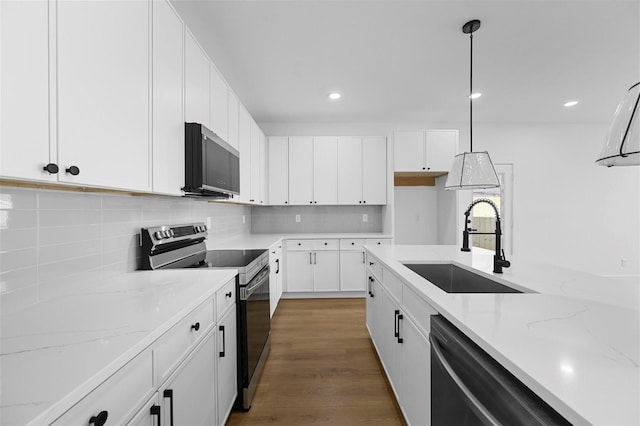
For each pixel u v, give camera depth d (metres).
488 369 0.76
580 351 0.70
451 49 2.48
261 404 1.87
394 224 4.43
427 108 3.90
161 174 1.40
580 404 0.50
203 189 1.69
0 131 0.68
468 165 2.07
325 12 2.00
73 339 0.81
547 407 0.60
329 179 4.21
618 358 0.66
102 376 0.65
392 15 2.04
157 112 1.36
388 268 1.90
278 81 3.06
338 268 4.04
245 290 1.80
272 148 4.20
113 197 1.53
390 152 4.08
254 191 3.38
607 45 2.44
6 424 0.49
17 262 1.04
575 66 2.79
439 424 1.08
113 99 1.07
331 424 1.69
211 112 2.03
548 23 2.14
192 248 2.21
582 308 1.01
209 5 1.92
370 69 2.82
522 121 4.52
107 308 1.06
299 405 1.85
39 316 0.98
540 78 3.05
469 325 0.86
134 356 0.77
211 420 1.37
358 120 4.40
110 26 1.05
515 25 2.16
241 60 2.63
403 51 2.50
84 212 1.34
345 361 2.38
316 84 3.14
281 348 2.60
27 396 0.56
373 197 4.23
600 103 3.78
